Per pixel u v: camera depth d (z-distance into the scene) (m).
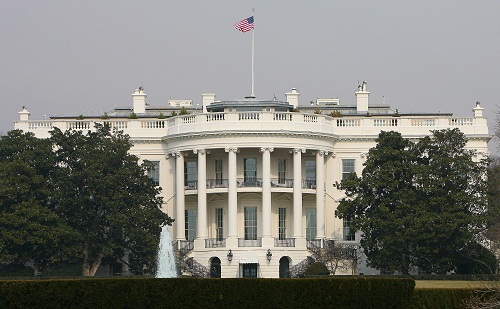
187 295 160.12
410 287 165.38
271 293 161.50
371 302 163.25
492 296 169.38
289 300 161.62
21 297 158.25
